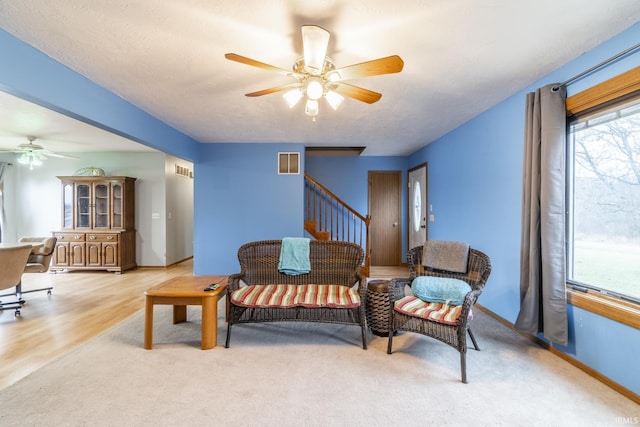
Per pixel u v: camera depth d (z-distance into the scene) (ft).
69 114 7.82
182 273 17.74
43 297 12.80
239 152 15.70
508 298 9.39
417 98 9.45
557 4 5.15
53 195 19.06
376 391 6.06
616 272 6.39
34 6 5.20
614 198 6.44
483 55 6.86
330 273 10.01
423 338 8.68
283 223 15.78
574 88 7.06
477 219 11.18
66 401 5.71
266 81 8.22
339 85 6.81
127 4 5.16
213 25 5.77
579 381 6.39
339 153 19.56
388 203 19.83
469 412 5.43
